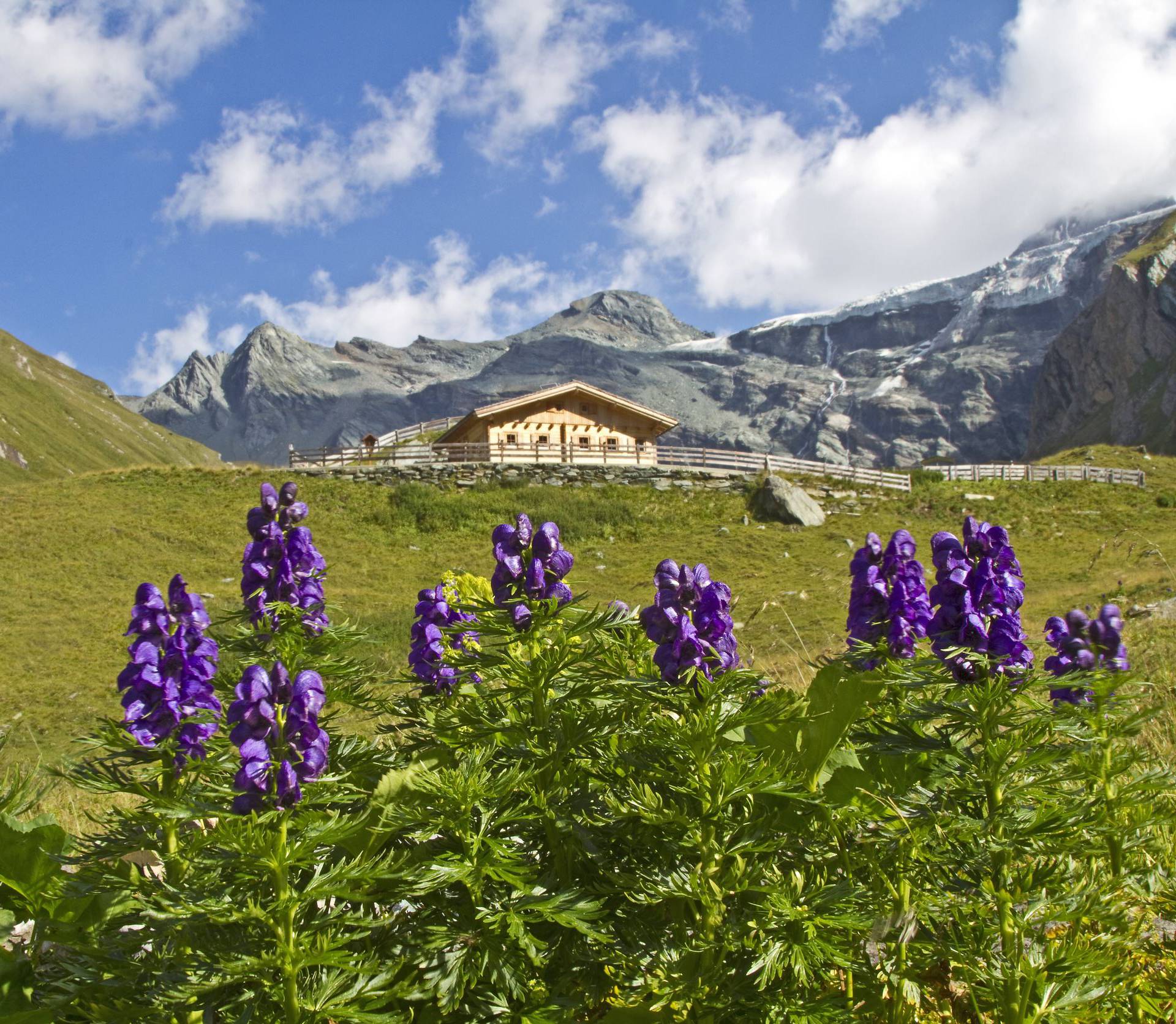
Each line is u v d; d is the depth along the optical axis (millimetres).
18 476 198375
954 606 3264
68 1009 3016
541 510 41406
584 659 3449
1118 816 3307
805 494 43094
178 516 39219
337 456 48094
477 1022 2916
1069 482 50094
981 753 3145
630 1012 3012
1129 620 13852
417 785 3176
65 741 19203
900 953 3104
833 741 3385
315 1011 2574
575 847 3348
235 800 2719
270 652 4121
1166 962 3354
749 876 3109
